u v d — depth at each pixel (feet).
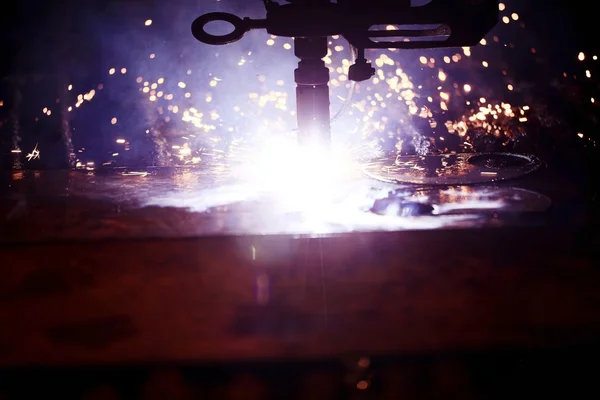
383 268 5.27
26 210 7.17
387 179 8.25
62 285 5.12
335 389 4.15
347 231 6.11
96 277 5.24
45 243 6.00
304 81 8.09
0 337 4.40
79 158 12.04
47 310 4.74
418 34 8.26
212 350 4.21
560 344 4.12
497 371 4.14
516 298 4.71
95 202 7.45
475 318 4.46
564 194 7.34
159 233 6.21
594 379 4.15
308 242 5.85
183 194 7.75
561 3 17.49
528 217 6.46
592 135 12.39
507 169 8.66
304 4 7.83
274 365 4.13
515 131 13.08
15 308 4.77
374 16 7.81
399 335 4.29
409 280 5.04
